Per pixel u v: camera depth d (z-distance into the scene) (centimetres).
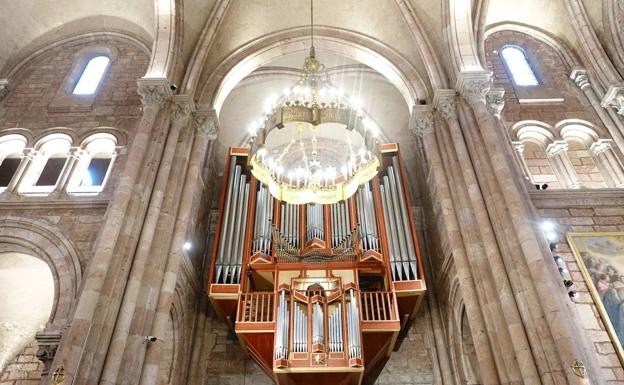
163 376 1320
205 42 1538
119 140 1457
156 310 1045
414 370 1448
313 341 1238
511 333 930
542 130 1530
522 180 1282
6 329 1594
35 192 1344
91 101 1582
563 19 1772
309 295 1383
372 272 1441
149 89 1336
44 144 1478
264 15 1641
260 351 1282
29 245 1207
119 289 992
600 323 1032
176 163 1284
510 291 985
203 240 1650
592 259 1138
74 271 1148
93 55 1794
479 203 1134
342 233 1502
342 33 1667
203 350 1488
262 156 1082
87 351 886
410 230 1494
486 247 1063
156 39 1473
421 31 1545
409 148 1953
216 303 1392
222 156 1939
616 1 1616
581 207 1252
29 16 1711
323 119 1029
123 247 1041
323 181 1201
